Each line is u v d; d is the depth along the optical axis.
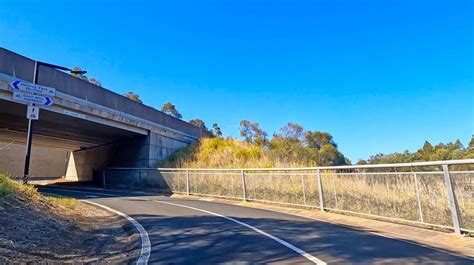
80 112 21.33
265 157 26.33
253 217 11.76
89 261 6.36
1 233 6.92
